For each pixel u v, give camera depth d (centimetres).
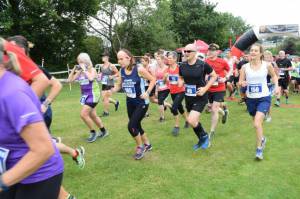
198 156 576
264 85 550
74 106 1163
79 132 779
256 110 562
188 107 610
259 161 546
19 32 2245
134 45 3328
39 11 2200
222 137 700
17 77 198
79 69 671
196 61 571
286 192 431
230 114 968
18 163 189
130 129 551
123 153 605
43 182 222
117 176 493
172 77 751
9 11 2036
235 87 1344
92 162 556
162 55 852
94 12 2586
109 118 927
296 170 505
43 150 188
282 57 1222
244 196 421
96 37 3259
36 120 187
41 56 2602
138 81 538
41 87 305
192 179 476
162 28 3269
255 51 545
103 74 962
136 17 3098
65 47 2692
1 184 187
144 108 552
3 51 194
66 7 2358
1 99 186
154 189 446
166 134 734
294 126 794
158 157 575
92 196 429
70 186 459
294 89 1549
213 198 416
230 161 548
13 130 196
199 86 580
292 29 1714
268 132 736
